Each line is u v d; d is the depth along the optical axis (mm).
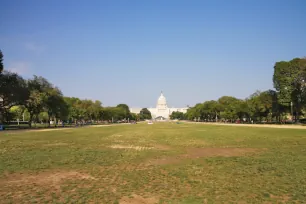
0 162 27156
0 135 66000
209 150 36125
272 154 30984
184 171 22750
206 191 16953
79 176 21188
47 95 109938
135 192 16891
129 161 27828
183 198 15688
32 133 74312
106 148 39062
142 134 69688
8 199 15562
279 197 15602
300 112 129000
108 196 16109
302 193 16125
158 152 34562
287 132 64250
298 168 22766
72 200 15359
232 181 19188
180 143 45656
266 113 141000
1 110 97625
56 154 32750
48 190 17375
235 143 44094
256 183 18531
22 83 102062
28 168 24266
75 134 70125
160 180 19766
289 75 103375
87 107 181750
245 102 156625
